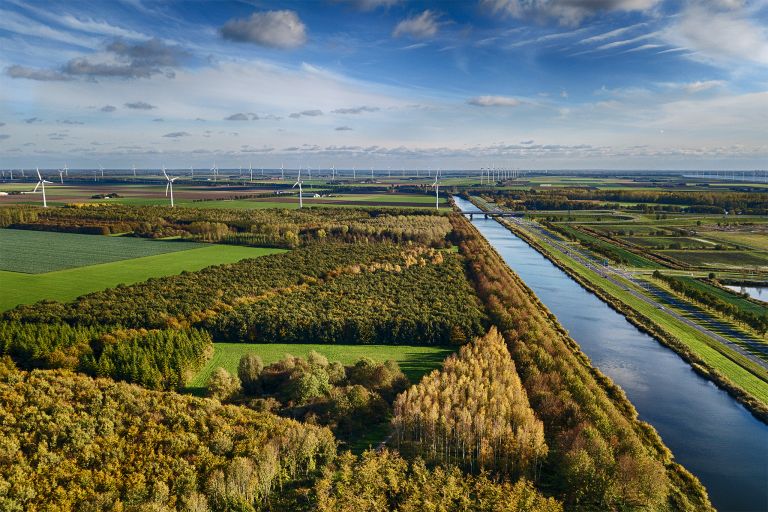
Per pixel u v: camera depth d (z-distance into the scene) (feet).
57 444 212.84
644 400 306.55
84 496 187.93
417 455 229.25
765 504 214.07
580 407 260.62
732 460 246.47
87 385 257.96
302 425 236.84
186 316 389.60
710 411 293.43
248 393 285.84
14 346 311.06
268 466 203.51
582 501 207.62
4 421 218.38
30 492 183.42
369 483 203.51
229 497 193.98
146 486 195.93
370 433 249.75
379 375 289.33
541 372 302.04
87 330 339.57
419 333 374.84
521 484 204.74
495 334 352.08
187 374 296.71
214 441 220.84
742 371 337.52
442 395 256.11
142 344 317.42
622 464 211.82
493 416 239.09
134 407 241.76
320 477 214.28
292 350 358.43
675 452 252.83
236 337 373.81
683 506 207.41
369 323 376.89
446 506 196.65
